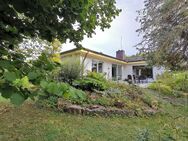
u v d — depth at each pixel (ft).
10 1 8.23
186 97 49.01
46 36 10.19
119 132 22.12
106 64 76.23
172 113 34.45
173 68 42.52
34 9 8.68
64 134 19.93
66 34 10.84
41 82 5.63
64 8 9.12
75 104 28.09
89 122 24.32
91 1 9.12
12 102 5.31
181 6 35.24
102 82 35.96
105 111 28.25
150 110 32.94
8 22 8.78
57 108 26.81
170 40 36.73
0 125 21.04
